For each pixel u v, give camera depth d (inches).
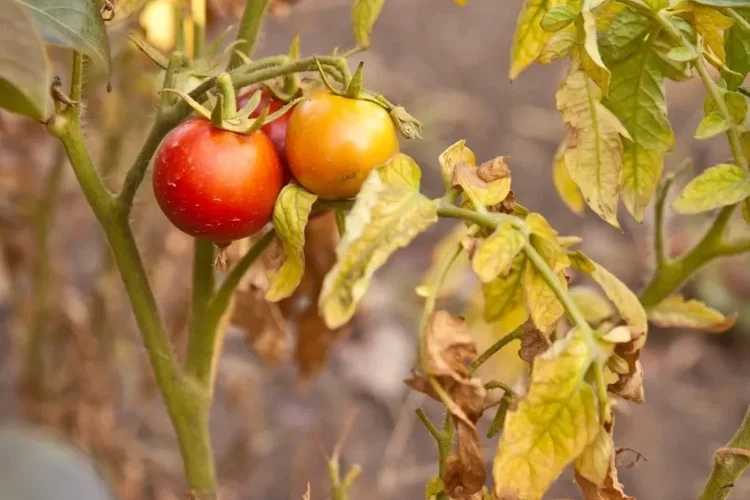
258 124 35.9
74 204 75.1
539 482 33.9
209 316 39.9
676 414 85.6
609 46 37.1
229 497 67.2
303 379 46.9
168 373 40.1
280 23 108.1
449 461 34.4
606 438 34.2
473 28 135.3
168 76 37.3
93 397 59.2
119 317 63.8
